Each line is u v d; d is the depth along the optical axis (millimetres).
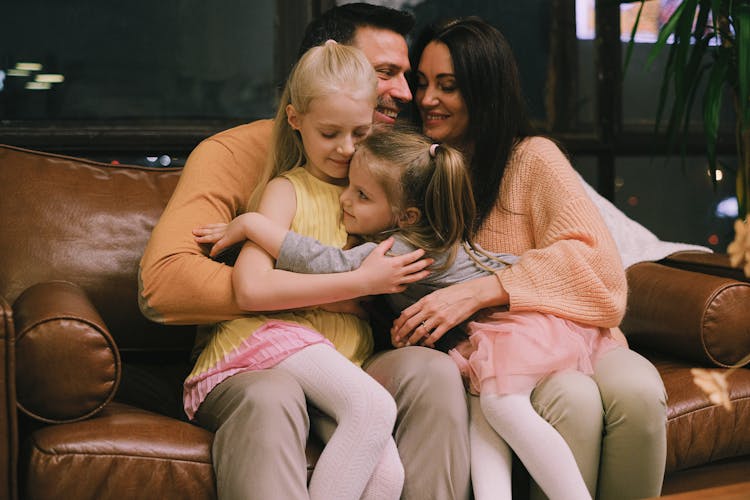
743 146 2742
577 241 1814
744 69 2418
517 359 1654
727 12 2598
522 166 1958
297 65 1786
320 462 1535
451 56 1976
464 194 1786
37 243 1949
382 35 2021
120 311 1974
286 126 1852
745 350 2027
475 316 1820
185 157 2664
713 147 2561
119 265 1982
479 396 1687
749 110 2566
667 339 2113
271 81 2785
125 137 2588
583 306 1773
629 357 1775
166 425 1550
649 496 1697
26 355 1494
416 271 1748
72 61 2605
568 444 1635
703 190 3369
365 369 1747
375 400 1547
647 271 2273
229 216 1855
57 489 1428
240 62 2754
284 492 1442
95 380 1532
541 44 3092
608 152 3164
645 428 1658
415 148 1760
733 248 1359
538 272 1780
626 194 3264
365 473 1527
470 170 2002
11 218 1961
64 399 1516
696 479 1938
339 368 1589
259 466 1446
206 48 2721
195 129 2666
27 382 1497
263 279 1649
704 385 1445
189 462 1489
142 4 2658
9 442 1441
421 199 1763
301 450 1505
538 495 1665
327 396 1575
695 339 2027
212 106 2736
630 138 3227
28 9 2564
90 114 2627
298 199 1780
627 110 3248
